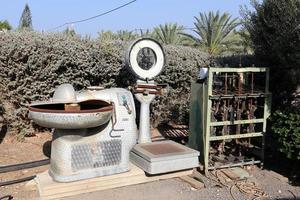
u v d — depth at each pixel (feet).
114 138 15.25
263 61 19.90
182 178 16.31
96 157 14.90
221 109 17.22
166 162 15.65
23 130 19.97
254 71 17.24
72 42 19.92
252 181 16.43
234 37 69.72
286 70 19.12
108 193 14.73
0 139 19.54
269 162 18.71
